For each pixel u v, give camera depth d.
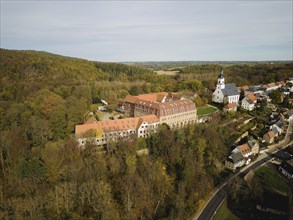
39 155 98.69
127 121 128.00
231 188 104.69
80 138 110.25
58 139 111.81
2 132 111.69
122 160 101.38
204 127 133.00
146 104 148.62
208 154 120.56
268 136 144.38
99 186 84.38
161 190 96.81
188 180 102.88
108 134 119.25
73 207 82.50
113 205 85.50
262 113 178.62
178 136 118.88
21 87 180.62
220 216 92.50
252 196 101.31
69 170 92.44
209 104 197.88
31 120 117.56
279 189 108.00
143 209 89.75
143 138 118.25
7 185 92.38
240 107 188.25
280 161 127.44
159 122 137.88
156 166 102.75
